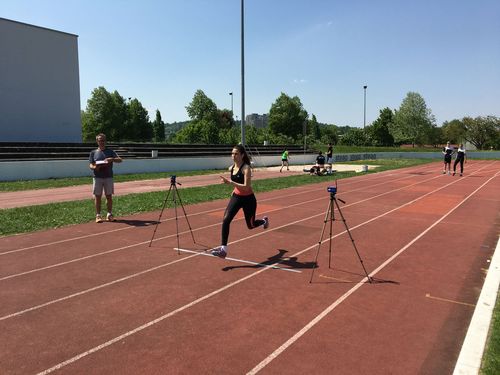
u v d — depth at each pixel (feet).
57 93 102.83
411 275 19.84
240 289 17.89
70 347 12.93
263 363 11.98
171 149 113.91
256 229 29.94
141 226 30.73
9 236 27.32
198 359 12.19
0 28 91.20
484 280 19.15
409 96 256.52
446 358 12.34
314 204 42.42
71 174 74.08
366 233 28.91
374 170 92.99
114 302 16.47
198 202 42.75
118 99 218.38
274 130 254.68
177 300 16.67
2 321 14.78
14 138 95.09
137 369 11.67
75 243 25.66
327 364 11.94
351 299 16.79
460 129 261.65
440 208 40.04
